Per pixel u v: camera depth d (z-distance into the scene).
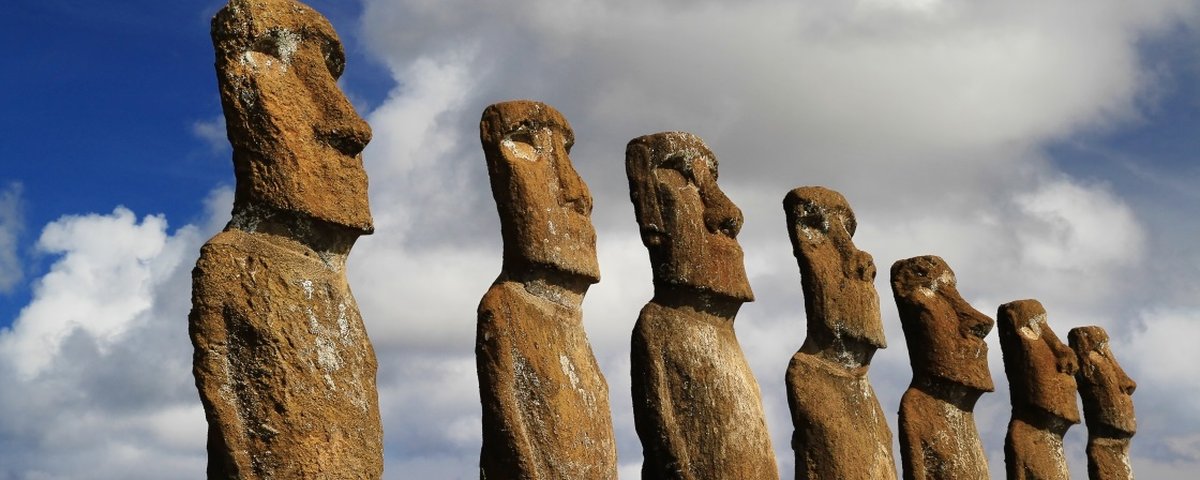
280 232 12.68
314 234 12.83
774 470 17.39
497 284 15.21
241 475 12.07
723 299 17.47
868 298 19.67
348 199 12.99
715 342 17.30
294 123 12.77
